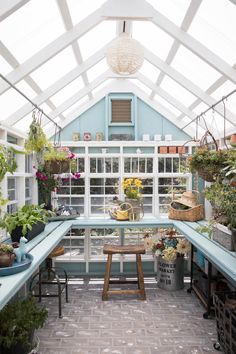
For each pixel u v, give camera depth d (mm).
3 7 1848
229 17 2113
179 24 2482
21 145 3635
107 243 4871
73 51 2854
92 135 4711
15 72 2545
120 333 2941
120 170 4680
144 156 4660
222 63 2557
